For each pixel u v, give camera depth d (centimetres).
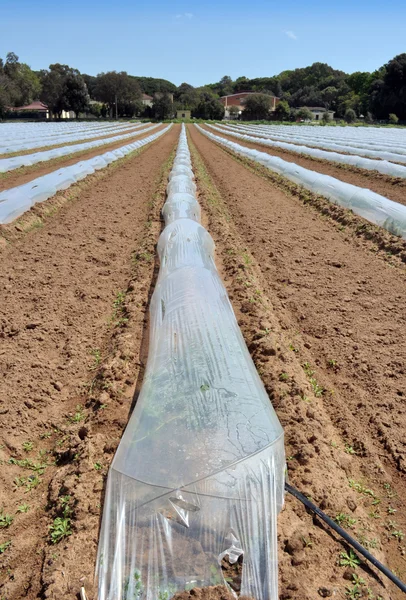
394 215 1102
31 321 680
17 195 1213
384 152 2377
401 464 434
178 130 5741
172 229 886
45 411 506
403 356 598
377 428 479
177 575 314
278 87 12962
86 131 4625
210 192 1568
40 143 2867
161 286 651
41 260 914
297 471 407
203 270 668
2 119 7400
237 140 4203
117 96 8881
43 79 7862
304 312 714
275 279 842
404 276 848
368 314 707
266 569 313
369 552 343
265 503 329
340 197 1313
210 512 324
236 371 435
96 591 314
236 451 344
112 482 351
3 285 793
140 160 2423
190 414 379
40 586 323
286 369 541
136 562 317
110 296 777
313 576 324
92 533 353
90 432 461
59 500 384
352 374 566
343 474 417
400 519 384
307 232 1125
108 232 1109
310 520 364
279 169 1981
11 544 357
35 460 445
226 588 309
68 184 1537
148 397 420
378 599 312
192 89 12112
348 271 876
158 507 326
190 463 339
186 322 512
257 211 1334
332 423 487
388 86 7662
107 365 556
